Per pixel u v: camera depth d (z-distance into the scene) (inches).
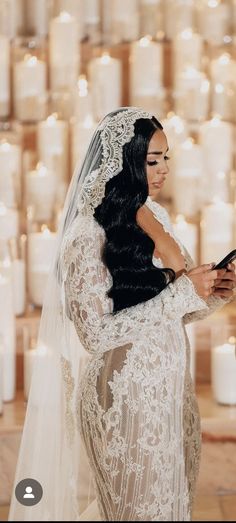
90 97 208.8
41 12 222.2
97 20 225.5
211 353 177.2
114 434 117.5
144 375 117.3
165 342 118.8
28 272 187.6
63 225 124.8
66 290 119.6
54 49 212.1
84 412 120.3
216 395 167.6
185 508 120.2
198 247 199.6
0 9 217.0
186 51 213.6
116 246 119.2
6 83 211.6
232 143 213.3
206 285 117.5
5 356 169.6
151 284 119.0
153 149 120.8
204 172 203.2
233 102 213.8
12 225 186.1
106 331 116.5
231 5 222.7
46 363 124.2
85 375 121.3
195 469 125.4
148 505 117.7
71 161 209.5
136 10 222.5
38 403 125.0
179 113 213.6
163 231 128.8
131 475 117.6
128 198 120.2
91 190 121.2
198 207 201.6
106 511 121.0
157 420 117.4
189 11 223.9
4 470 156.6
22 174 209.3
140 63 210.4
